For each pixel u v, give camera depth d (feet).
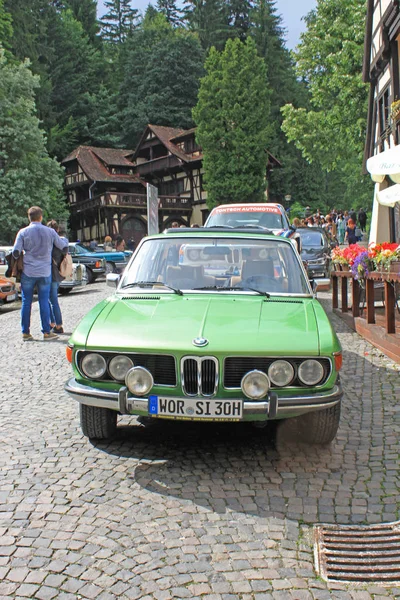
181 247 17.94
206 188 156.87
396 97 58.70
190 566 9.77
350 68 97.71
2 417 17.74
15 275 29.89
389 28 58.54
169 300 15.87
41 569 9.68
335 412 14.16
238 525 11.10
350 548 10.36
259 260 17.46
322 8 104.58
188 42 211.61
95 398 13.47
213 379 13.05
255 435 15.92
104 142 203.21
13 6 154.92
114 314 14.93
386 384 20.65
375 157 31.27
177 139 169.99
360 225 102.99
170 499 12.16
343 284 35.83
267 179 174.60
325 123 108.27
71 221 184.85
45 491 12.53
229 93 153.48
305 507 11.82
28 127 116.47
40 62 192.24
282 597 8.98
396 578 9.55
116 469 13.70
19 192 115.34
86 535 10.73
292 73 218.18
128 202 164.76
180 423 16.97
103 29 289.33
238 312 14.71
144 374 13.05
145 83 208.95
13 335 32.53
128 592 9.07
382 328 27.17
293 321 14.21
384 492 12.42
